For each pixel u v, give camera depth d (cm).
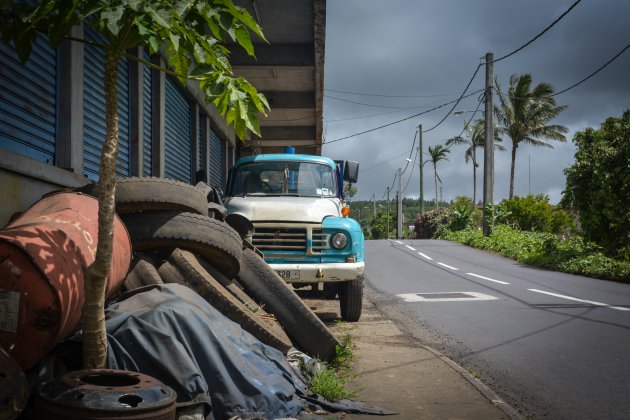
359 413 467
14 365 288
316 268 887
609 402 525
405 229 9269
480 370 641
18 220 408
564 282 1595
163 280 518
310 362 564
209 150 1620
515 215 4053
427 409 481
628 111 2038
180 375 371
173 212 566
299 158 1048
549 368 648
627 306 1130
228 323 466
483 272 1891
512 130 5956
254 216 902
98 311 321
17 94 611
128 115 970
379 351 712
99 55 835
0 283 324
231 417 391
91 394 285
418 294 1340
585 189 2066
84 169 779
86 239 390
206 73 303
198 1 277
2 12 293
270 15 1359
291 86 1845
